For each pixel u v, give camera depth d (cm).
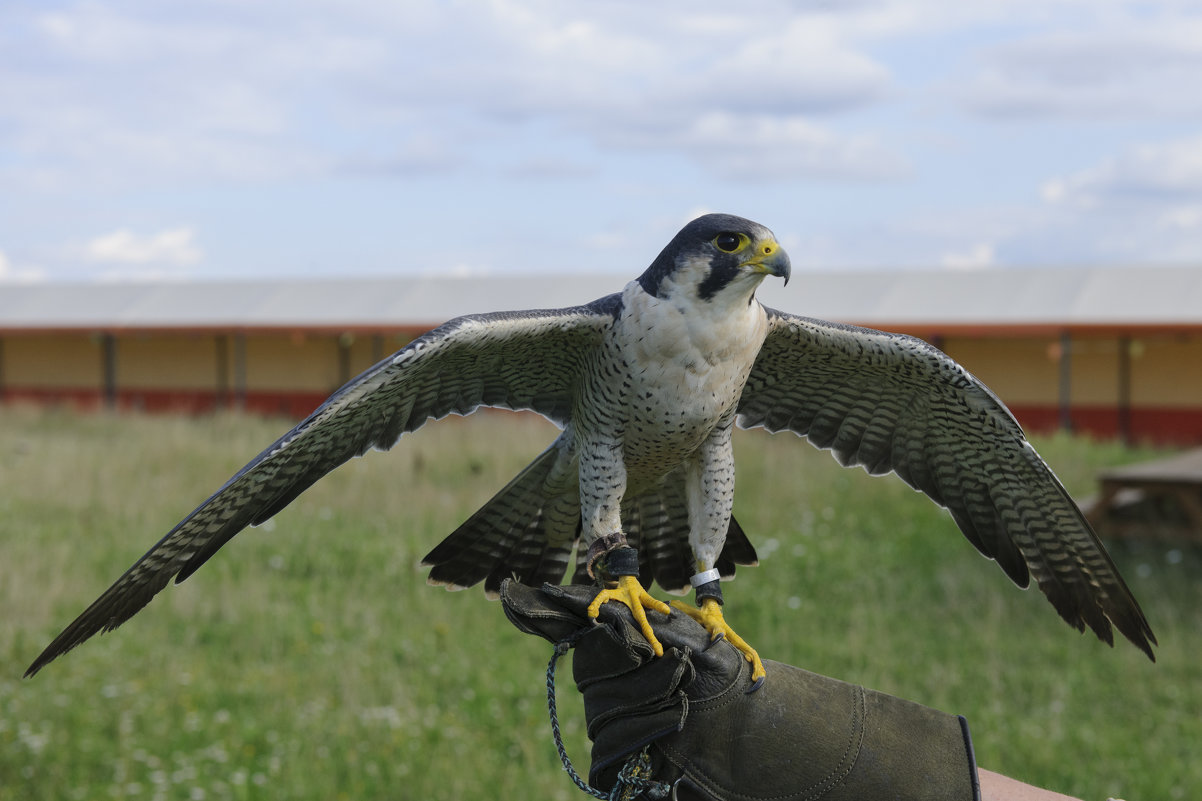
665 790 272
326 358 2888
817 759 268
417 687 778
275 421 2247
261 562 1078
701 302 298
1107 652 858
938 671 808
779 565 1096
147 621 911
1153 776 636
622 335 304
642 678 277
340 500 1323
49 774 624
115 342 3014
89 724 696
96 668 798
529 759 653
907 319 2384
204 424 2114
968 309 2433
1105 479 1095
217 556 1096
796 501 1351
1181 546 1117
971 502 360
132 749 657
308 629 891
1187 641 872
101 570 1038
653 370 302
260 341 2927
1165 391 2330
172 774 627
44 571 1005
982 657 848
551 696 284
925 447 360
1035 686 788
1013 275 2634
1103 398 2377
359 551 1114
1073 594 350
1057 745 683
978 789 263
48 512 1273
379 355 2869
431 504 1316
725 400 311
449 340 283
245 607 934
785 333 334
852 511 1304
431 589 1009
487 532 348
